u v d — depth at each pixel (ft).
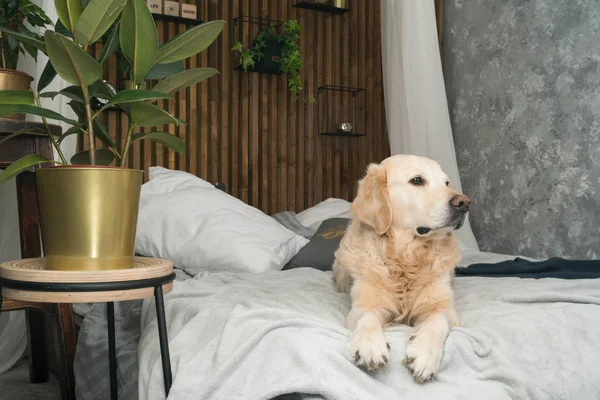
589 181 11.93
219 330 5.64
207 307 6.15
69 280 4.69
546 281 7.82
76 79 5.32
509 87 13.87
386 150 15.80
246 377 4.90
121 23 5.17
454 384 4.83
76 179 4.99
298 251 10.35
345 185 15.29
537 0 13.08
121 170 5.14
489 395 4.79
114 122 12.25
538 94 13.10
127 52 5.43
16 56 8.91
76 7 5.36
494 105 14.32
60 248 5.06
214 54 13.60
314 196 14.87
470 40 15.06
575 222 12.25
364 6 15.57
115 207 5.12
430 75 12.48
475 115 14.93
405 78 12.32
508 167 13.93
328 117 15.03
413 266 6.45
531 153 13.29
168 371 5.14
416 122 12.35
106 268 5.08
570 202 12.36
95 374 7.91
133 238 5.37
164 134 6.06
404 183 6.62
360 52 15.56
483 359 5.09
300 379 4.54
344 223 10.68
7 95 5.30
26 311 9.73
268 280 8.17
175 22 13.07
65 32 6.42
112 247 5.11
